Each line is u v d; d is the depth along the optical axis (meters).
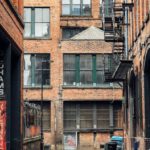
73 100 59.94
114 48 40.75
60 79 60.16
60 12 65.94
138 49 32.22
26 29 60.69
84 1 66.44
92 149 59.62
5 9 23.78
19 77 29.33
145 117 30.20
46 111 59.66
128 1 38.34
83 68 60.66
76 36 61.69
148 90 30.11
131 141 36.78
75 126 60.06
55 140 58.81
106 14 39.28
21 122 29.45
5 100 23.27
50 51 60.50
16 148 28.38
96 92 60.09
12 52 27.53
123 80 40.72
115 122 60.31
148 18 27.48
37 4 61.09
